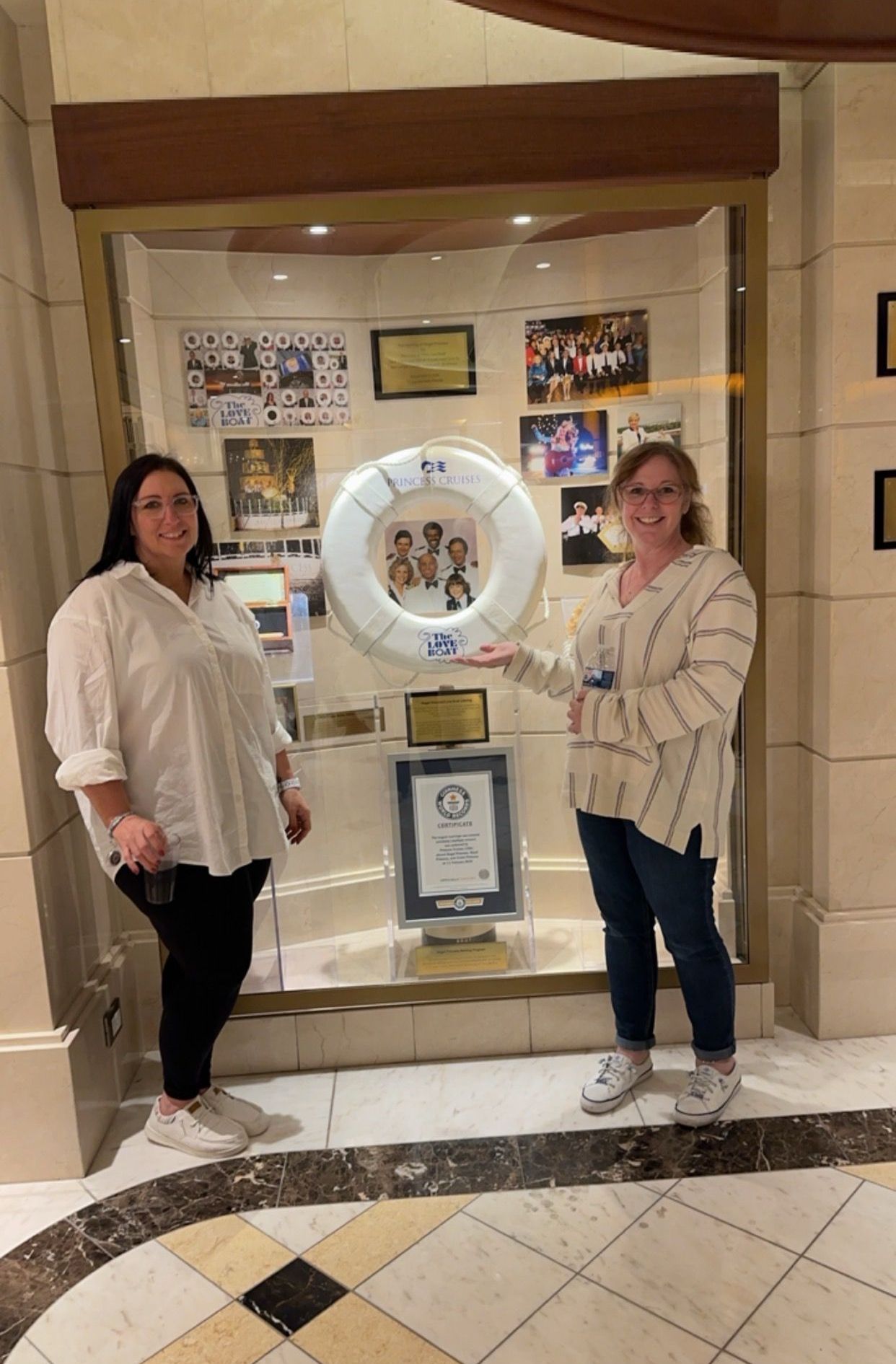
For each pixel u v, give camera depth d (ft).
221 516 7.24
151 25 6.16
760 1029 7.41
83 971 6.77
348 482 7.31
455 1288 5.05
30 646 6.27
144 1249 5.46
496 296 7.20
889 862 7.24
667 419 7.27
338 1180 5.97
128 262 6.72
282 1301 5.03
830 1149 6.02
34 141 6.79
